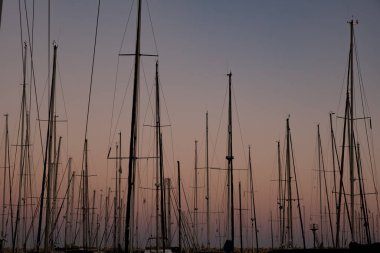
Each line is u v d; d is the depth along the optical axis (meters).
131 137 31.39
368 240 47.12
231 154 47.75
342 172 50.69
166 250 47.84
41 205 38.53
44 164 38.47
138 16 32.75
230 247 34.72
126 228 30.66
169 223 58.12
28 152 48.88
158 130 45.78
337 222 52.19
